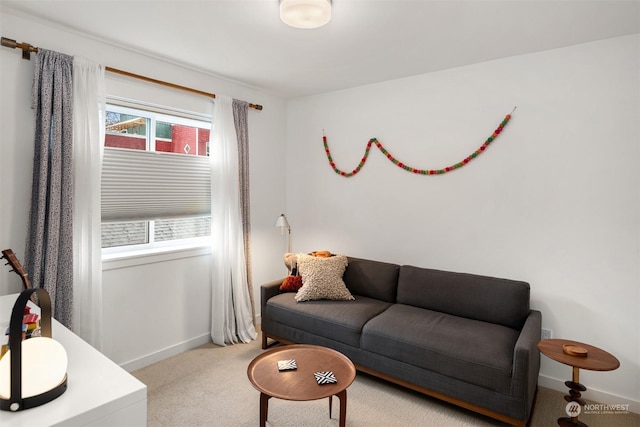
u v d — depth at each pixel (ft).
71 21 7.59
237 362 10.02
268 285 10.93
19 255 7.55
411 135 11.10
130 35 8.23
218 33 8.07
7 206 7.39
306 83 11.85
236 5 6.84
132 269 9.44
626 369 8.12
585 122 8.44
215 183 11.07
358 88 12.18
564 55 8.66
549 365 8.93
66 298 7.83
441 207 10.63
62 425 3.20
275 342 11.33
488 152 9.76
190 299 10.85
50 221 7.57
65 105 7.80
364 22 7.45
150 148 10.30
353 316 9.27
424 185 10.92
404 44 8.59
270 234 13.52
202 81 10.87
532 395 7.43
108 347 9.03
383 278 10.75
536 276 9.16
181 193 10.91
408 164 11.21
